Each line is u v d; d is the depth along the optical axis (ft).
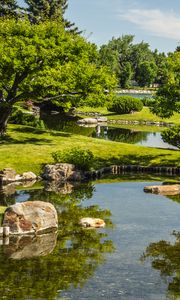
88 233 67.92
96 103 145.69
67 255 58.44
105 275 52.06
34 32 133.69
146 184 105.19
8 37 131.54
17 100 139.23
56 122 233.96
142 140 184.44
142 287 49.19
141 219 75.77
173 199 90.33
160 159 127.44
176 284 50.16
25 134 150.41
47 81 128.26
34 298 45.65
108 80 144.25
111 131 213.25
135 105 280.92
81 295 46.73
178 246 62.64
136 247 62.03
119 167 120.57
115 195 93.56
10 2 252.62
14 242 63.52
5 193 93.71
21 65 127.34
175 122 255.91
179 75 118.62
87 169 114.11
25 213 68.33
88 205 84.84
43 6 302.25
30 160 118.62
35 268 53.57
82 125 234.38
